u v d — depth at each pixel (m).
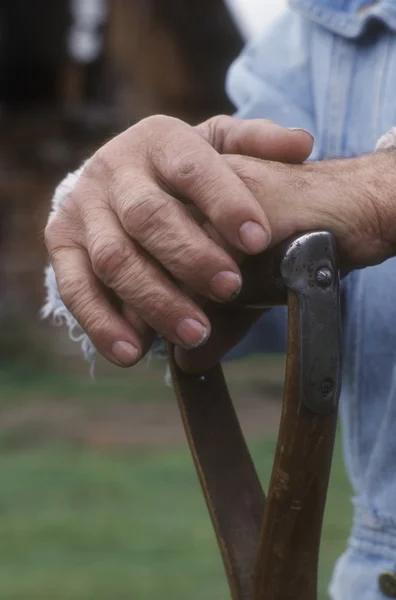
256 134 1.32
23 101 26.98
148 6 24.64
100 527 7.98
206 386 1.36
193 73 26.44
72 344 20.50
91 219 1.25
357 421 1.55
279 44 1.72
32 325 21.08
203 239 1.17
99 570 6.68
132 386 17.95
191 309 1.20
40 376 18.92
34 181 22.66
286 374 1.14
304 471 1.15
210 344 1.34
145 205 1.18
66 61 25.45
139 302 1.20
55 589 6.25
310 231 1.17
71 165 22.95
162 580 6.40
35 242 22.19
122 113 23.70
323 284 1.14
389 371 1.51
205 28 26.27
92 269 1.29
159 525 8.03
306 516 1.17
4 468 11.12
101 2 24.83
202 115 26.67
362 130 1.56
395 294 1.50
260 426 14.14
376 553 1.53
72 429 14.15
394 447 1.50
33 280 21.89
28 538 7.65
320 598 5.34
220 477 1.32
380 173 1.21
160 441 13.24
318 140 1.61
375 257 1.21
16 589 6.23
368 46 1.57
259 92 1.68
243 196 1.16
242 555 1.28
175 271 1.17
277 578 1.19
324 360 1.13
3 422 14.62
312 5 1.62
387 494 1.51
